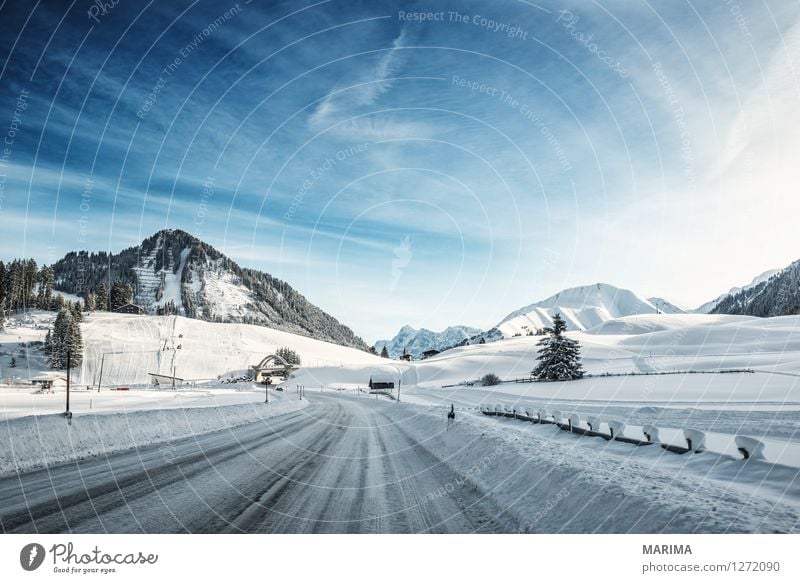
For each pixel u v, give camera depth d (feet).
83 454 33.99
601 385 159.33
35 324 426.92
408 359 542.57
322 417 87.35
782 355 223.92
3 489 23.63
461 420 58.13
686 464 24.17
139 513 20.24
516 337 476.95
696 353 291.58
